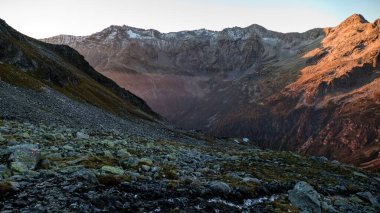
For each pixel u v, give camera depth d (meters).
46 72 123.44
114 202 15.99
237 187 22.95
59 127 47.50
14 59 113.25
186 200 18.67
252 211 20.08
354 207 27.19
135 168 22.92
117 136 50.69
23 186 15.84
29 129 35.09
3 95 62.94
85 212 14.30
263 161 44.47
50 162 20.22
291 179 31.45
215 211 18.28
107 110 138.25
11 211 13.27
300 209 23.11
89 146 29.80
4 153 19.17
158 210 16.67
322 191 30.17
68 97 112.31
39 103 74.81
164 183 20.33
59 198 15.13
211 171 27.95
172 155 33.81
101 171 19.78
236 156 45.53
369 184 41.50
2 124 35.81
